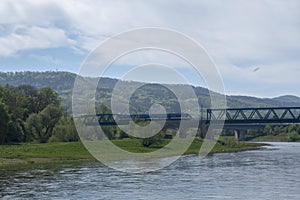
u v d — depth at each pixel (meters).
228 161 75.88
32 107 137.88
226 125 122.38
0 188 43.50
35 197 38.81
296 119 108.88
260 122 111.56
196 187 44.12
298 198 38.31
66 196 39.25
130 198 38.34
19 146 91.31
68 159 75.31
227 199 37.84
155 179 49.97
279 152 107.50
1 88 127.75
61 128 100.44
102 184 46.09
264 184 46.16
